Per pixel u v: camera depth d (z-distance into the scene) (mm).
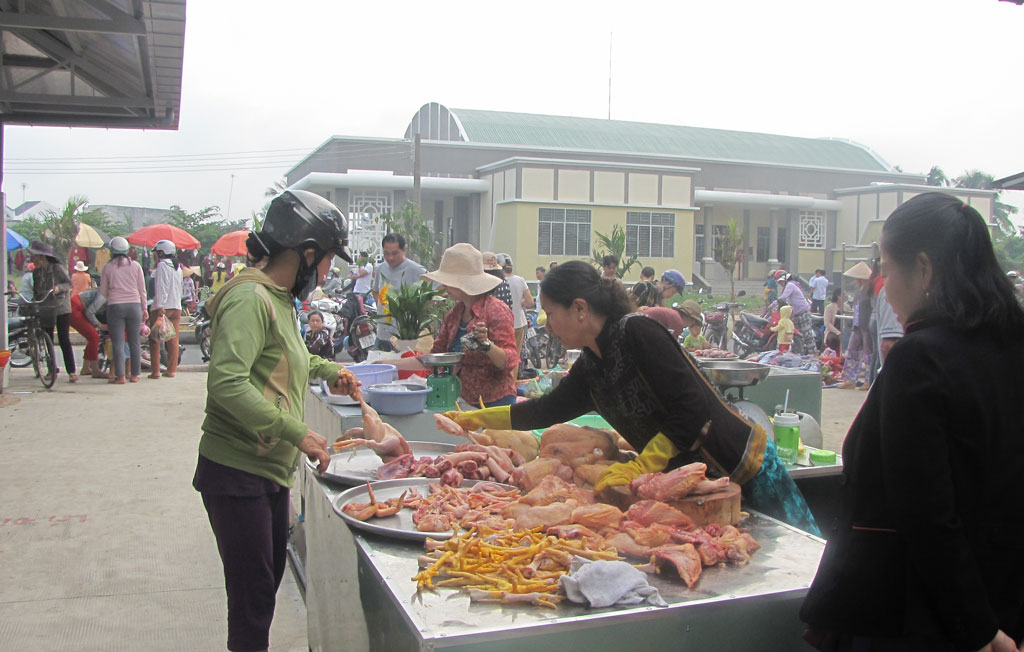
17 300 13781
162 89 7676
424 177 33469
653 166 33438
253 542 2527
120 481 5953
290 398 2564
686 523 2250
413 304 5438
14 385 10156
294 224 2514
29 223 35281
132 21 5766
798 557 2201
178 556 4555
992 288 1619
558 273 2641
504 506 2441
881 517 1660
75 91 8430
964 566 1538
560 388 3010
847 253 38219
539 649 1744
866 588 1673
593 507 2279
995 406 1586
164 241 11133
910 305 1719
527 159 31656
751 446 2625
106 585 4148
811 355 12812
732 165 38688
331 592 2783
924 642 1630
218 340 2404
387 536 2301
